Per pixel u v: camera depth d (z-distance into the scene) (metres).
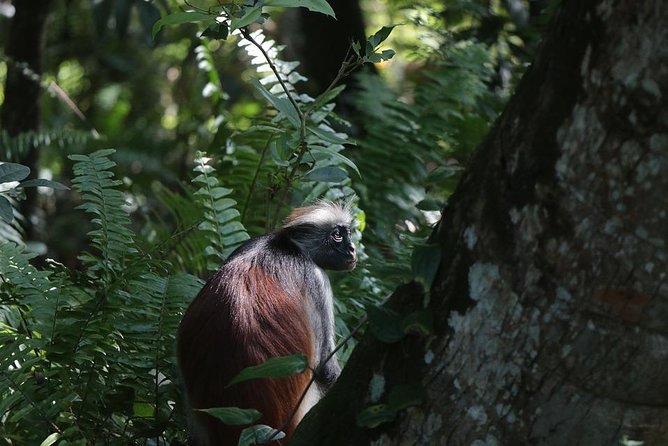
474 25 19.72
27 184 8.88
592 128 5.55
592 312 5.72
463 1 18.81
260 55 13.33
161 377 10.24
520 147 5.86
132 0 18.72
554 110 5.70
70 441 8.58
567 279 5.74
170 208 13.91
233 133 14.18
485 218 6.03
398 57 26.58
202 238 12.63
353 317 11.31
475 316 6.06
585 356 5.78
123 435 8.95
